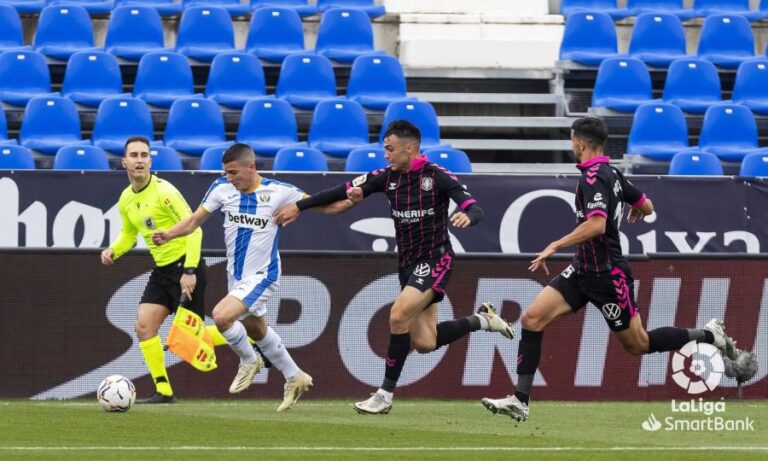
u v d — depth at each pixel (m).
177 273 33.19
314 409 32.38
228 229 31.08
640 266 36.31
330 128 53.47
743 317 36.62
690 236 42.22
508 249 41.28
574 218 41.56
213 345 33.38
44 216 40.25
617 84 58.06
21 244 40.19
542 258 27.64
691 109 57.84
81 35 59.81
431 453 22.98
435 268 29.84
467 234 41.19
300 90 56.97
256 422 28.41
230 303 30.23
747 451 23.92
